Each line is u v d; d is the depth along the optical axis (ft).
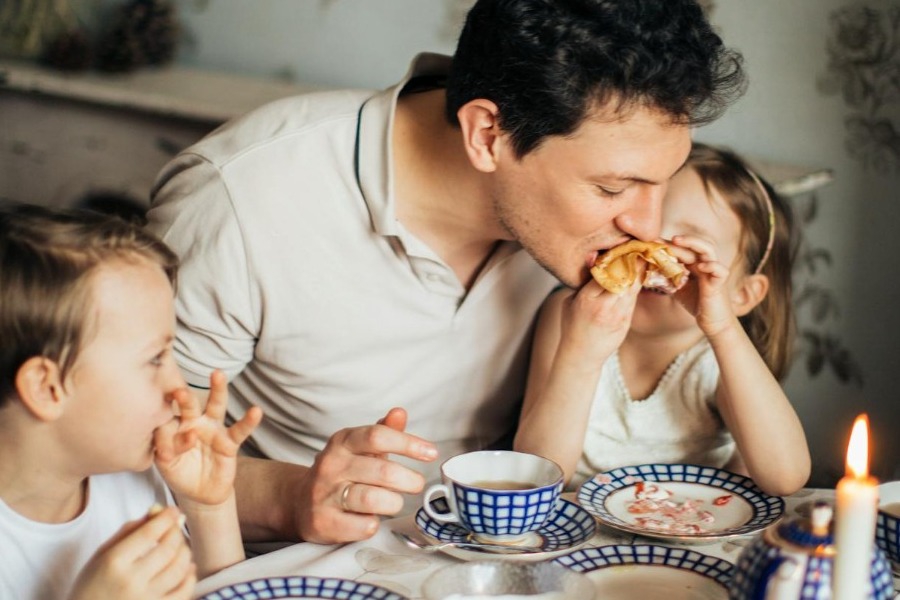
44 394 3.19
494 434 5.19
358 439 3.74
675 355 5.12
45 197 8.44
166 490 3.90
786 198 7.12
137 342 3.28
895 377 7.59
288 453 5.09
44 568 3.40
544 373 4.87
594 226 4.06
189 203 4.56
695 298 4.49
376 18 8.18
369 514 3.65
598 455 5.15
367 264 4.58
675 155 3.87
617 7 3.61
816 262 7.61
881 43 7.14
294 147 4.55
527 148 3.93
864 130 7.29
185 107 7.66
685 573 3.30
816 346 7.74
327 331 4.66
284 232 4.50
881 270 7.47
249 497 4.20
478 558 3.46
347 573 3.37
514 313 4.91
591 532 3.60
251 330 4.66
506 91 3.90
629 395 5.17
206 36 8.64
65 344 3.16
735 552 3.56
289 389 4.87
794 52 7.33
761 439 4.34
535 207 4.11
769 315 5.45
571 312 4.39
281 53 8.49
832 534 2.65
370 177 4.44
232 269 4.50
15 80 8.10
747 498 3.95
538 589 3.07
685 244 4.34
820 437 7.88
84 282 3.19
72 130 8.23
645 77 3.61
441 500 3.93
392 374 4.80
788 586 2.59
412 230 4.59
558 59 3.68
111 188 8.30
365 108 4.56
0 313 3.14
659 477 4.13
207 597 3.07
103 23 8.61
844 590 2.43
